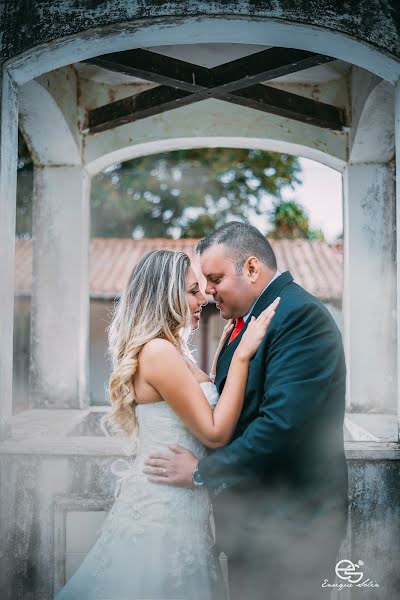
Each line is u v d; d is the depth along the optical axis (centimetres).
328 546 204
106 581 200
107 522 212
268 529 202
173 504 203
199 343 1096
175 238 1438
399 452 252
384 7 253
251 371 206
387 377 395
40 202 418
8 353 262
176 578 196
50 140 394
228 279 219
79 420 362
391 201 399
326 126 392
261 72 311
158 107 367
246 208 1448
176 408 204
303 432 191
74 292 415
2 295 255
